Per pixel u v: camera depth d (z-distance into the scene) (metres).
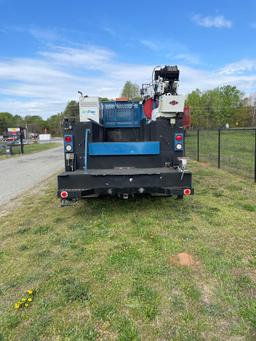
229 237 4.00
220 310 2.47
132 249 3.69
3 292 2.85
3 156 24.08
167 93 5.30
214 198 6.15
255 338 2.16
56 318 2.44
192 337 2.18
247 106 73.50
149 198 6.21
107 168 5.10
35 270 3.28
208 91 76.00
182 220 4.76
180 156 5.09
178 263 3.28
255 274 3.01
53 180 9.97
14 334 2.27
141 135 6.78
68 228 4.66
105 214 5.23
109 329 2.29
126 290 2.79
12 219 5.36
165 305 2.55
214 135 31.06
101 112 6.41
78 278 3.04
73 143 5.05
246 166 11.09
